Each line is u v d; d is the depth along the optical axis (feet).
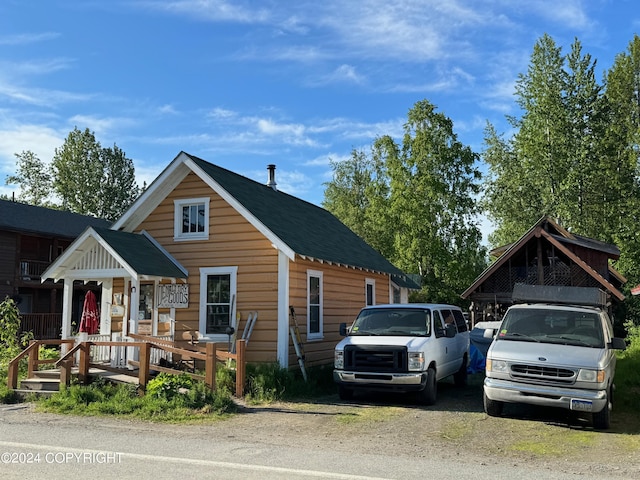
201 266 52.39
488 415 35.29
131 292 49.19
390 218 124.26
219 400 36.37
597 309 37.11
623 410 37.37
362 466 22.54
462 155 122.62
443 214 122.01
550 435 29.94
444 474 21.58
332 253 57.41
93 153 180.45
